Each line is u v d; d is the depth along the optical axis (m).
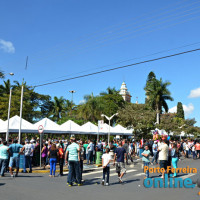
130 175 11.99
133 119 30.36
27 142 13.26
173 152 11.59
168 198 7.25
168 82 46.16
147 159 10.71
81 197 7.38
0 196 7.35
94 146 19.05
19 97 45.50
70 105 72.69
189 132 46.84
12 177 11.18
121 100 61.22
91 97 44.72
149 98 46.56
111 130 28.19
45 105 62.91
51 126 21.80
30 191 8.19
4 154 11.53
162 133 38.06
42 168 14.20
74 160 9.28
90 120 44.66
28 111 46.72
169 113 45.09
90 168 14.88
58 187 8.99
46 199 7.10
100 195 7.66
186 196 7.52
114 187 9.01
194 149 22.20
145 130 30.25
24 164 13.08
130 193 7.96
